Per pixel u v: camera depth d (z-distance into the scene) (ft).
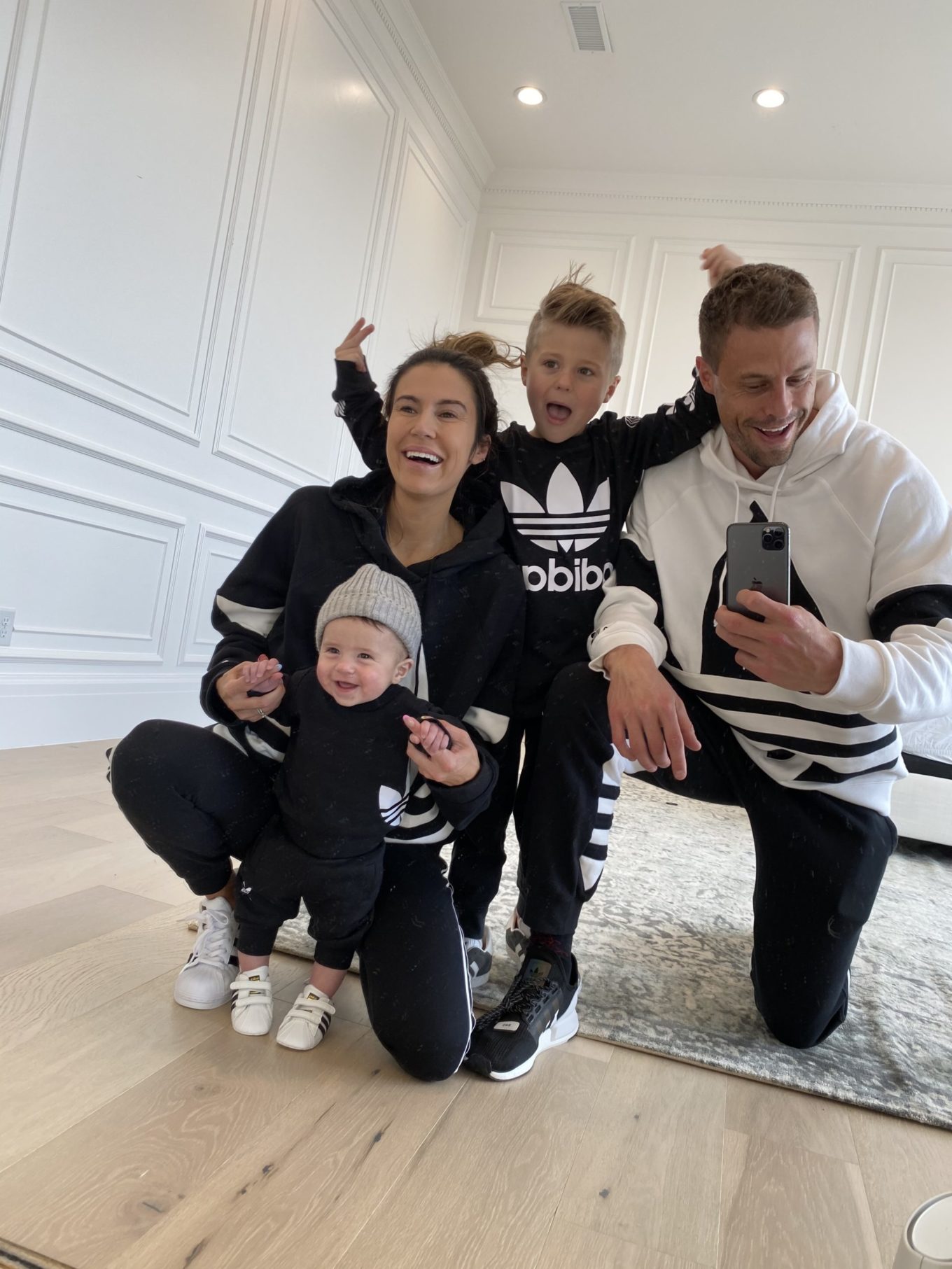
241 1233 2.22
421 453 3.67
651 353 17.15
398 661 3.33
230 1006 3.55
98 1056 2.99
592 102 14.93
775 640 3.21
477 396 3.85
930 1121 3.43
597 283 17.37
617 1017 3.99
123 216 8.13
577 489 4.37
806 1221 2.66
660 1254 2.40
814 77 13.61
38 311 7.35
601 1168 2.79
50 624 8.18
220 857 3.54
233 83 9.40
